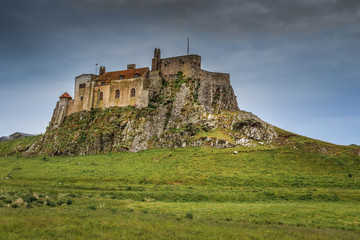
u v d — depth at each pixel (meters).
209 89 118.56
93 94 126.19
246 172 76.62
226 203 54.12
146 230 33.81
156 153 96.75
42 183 75.44
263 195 59.06
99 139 107.38
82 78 132.25
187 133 102.88
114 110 118.00
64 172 85.19
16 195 56.16
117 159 95.31
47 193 61.88
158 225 36.12
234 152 89.94
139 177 77.00
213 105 116.06
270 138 100.69
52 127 131.00
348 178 71.31
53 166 93.50
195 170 79.81
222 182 70.75
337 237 33.91
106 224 35.41
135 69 126.50
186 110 111.31
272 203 53.78
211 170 79.25
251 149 92.00
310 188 64.88
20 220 35.47
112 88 123.62
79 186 70.44
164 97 117.62
